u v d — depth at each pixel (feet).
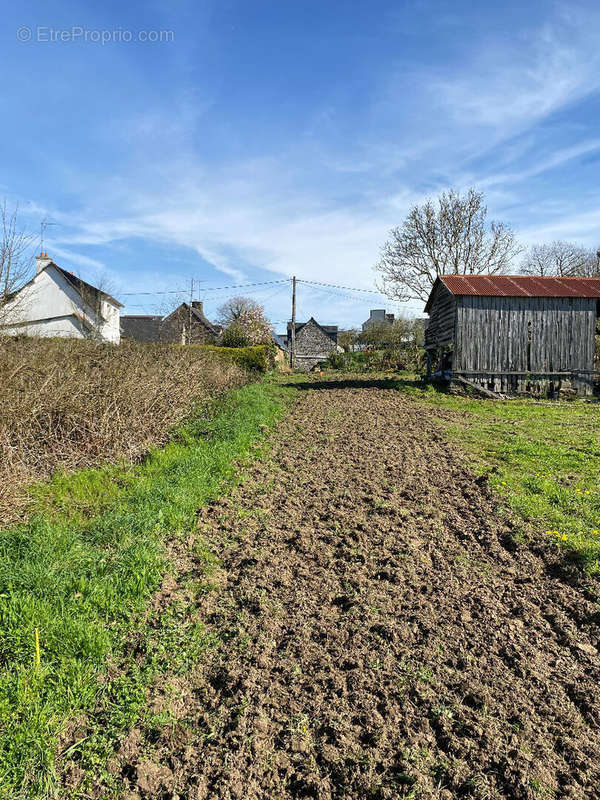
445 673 11.79
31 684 10.24
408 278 128.67
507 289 64.13
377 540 18.74
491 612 14.25
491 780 9.10
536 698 11.07
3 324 40.09
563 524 19.29
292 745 9.86
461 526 20.13
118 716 10.23
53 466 22.88
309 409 52.19
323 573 16.33
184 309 129.18
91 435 24.81
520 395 63.10
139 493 20.88
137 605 13.65
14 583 12.99
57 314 101.24
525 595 15.28
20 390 23.31
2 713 9.43
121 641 12.39
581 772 9.25
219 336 138.92
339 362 138.92
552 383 63.31
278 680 11.59
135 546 16.06
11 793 8.38
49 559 14.48
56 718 9.84
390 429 40.27
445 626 13.56
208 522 19.88
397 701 10.98
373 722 10.40
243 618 13.71
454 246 124.67
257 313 175.83
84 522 18.01
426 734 10.12
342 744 9.87
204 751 9.77
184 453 28.55
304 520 20.71
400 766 9.41
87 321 90.79
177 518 19.07
